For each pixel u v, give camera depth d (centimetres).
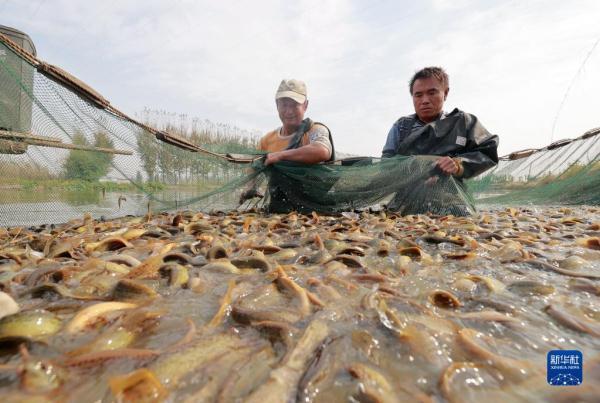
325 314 175
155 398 117
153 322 174
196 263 290
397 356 143
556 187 998
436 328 165
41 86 472
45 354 145
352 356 142
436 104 822
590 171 938
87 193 661
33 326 159
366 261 297
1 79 466
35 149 559
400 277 252
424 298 205
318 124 823
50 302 201
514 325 171
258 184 785
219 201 795
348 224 562
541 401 120
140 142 626
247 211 809
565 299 207
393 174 709
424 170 700
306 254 327
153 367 129
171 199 729
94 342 149
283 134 926
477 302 203
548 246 363
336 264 273
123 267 261
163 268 248
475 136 752
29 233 493
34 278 235
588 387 124
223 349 147
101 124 547
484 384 127
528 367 135
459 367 133
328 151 754
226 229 485
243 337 159
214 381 127
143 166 664
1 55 437
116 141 600
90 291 219
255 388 124
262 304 195
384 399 118
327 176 722
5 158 557
